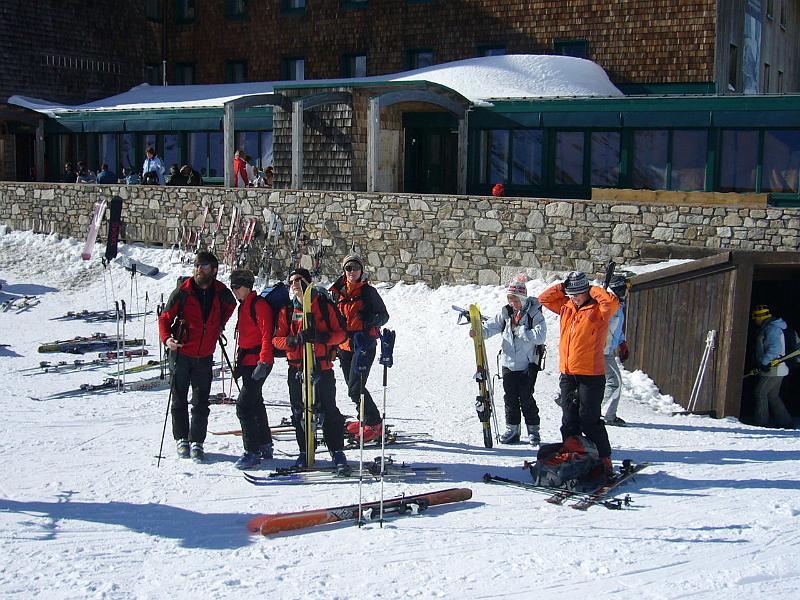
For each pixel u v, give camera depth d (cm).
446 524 616
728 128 1862
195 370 771
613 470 744
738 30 2445
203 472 736
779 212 1436
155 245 2139
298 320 752
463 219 1692
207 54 3112
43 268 2131
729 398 1115
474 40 2609
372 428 845
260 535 591
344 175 2130
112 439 857
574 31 2445
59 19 2928
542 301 741
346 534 596
